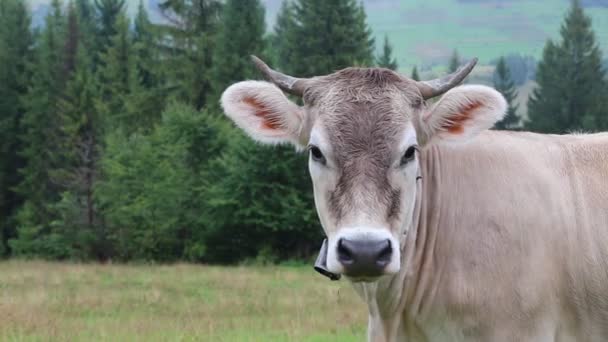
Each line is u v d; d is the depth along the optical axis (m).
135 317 18.42
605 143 8.57
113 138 61.16
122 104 78.81
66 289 26.02
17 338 14.87
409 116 7.55
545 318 7.91
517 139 8.60
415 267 8.11
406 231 7.57
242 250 55.75
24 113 76.56
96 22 105.50
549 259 7.93
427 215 8.19
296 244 55.59
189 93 74.75
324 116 7.52
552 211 8.07
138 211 55.16
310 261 52.28
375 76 7.80
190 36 76.50
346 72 7.92
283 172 52.94
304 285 27.97
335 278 7.54
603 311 8.04
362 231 6.85
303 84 8.03
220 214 54.09
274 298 22.61
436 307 8.05
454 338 8.01
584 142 8.63
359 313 18.42
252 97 8.09
